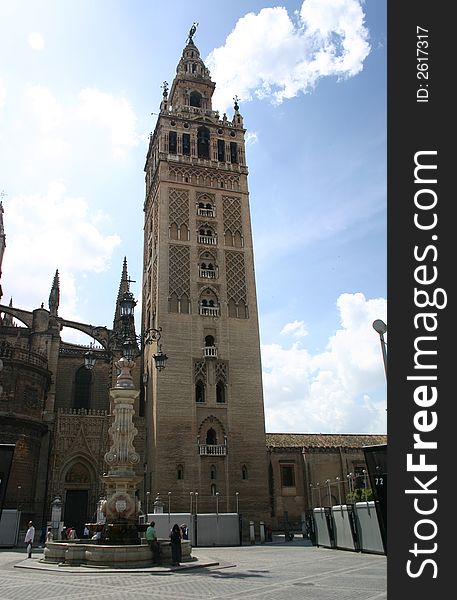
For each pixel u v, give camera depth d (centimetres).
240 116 7288
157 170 6669
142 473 5541
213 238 6309
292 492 6550
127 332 2834
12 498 4984
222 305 5956
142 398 6153
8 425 5150
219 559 2867
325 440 7188
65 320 6738
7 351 5397
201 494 5059
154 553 2352
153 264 6438
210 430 5412
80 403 6359
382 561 2659
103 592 1603
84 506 5344
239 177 6825
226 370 5659
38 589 1673
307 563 2597
